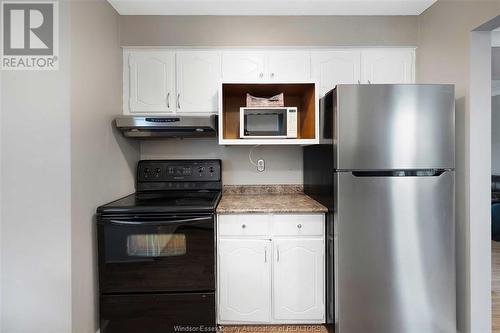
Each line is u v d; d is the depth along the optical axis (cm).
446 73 191
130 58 218
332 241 174
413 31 220
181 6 207
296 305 183
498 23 160
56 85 143
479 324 171
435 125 163
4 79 142
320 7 210
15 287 144
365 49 221
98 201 174
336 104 163
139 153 246
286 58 220
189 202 187
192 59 219
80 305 154
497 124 489
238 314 183
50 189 143
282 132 205
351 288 166
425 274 165
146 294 171
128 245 170
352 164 162
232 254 182
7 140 143
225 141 199
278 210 180
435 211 164
